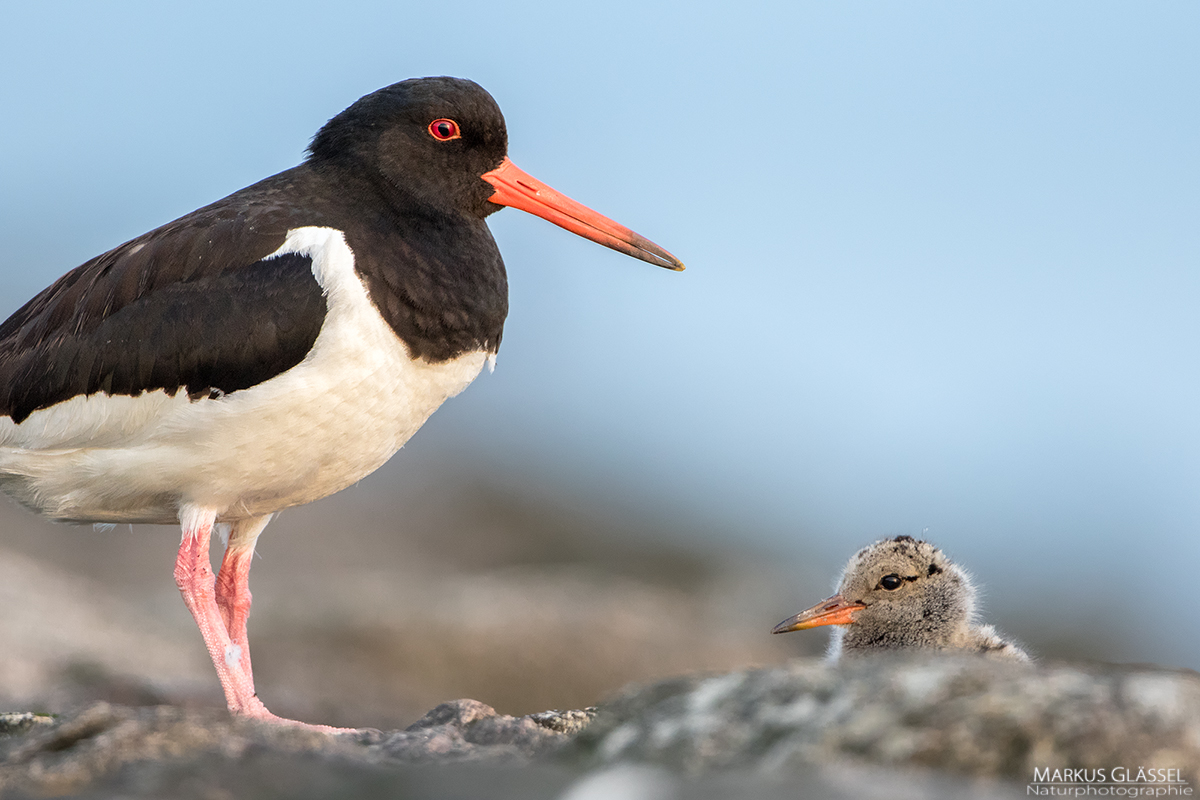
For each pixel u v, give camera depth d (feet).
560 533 112.06
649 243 44.91
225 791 22.49
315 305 38.11
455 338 39.86
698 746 22.66
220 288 38.55
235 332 38.01
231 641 41.04
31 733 27.07
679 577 105.91
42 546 95.76
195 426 37.99
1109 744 20.51
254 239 39.24
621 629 70.59
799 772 21.13
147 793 22.35
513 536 110.52
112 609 73.67
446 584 82.99
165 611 77.61
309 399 37.83
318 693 61.93
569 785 21.58
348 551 101.71
